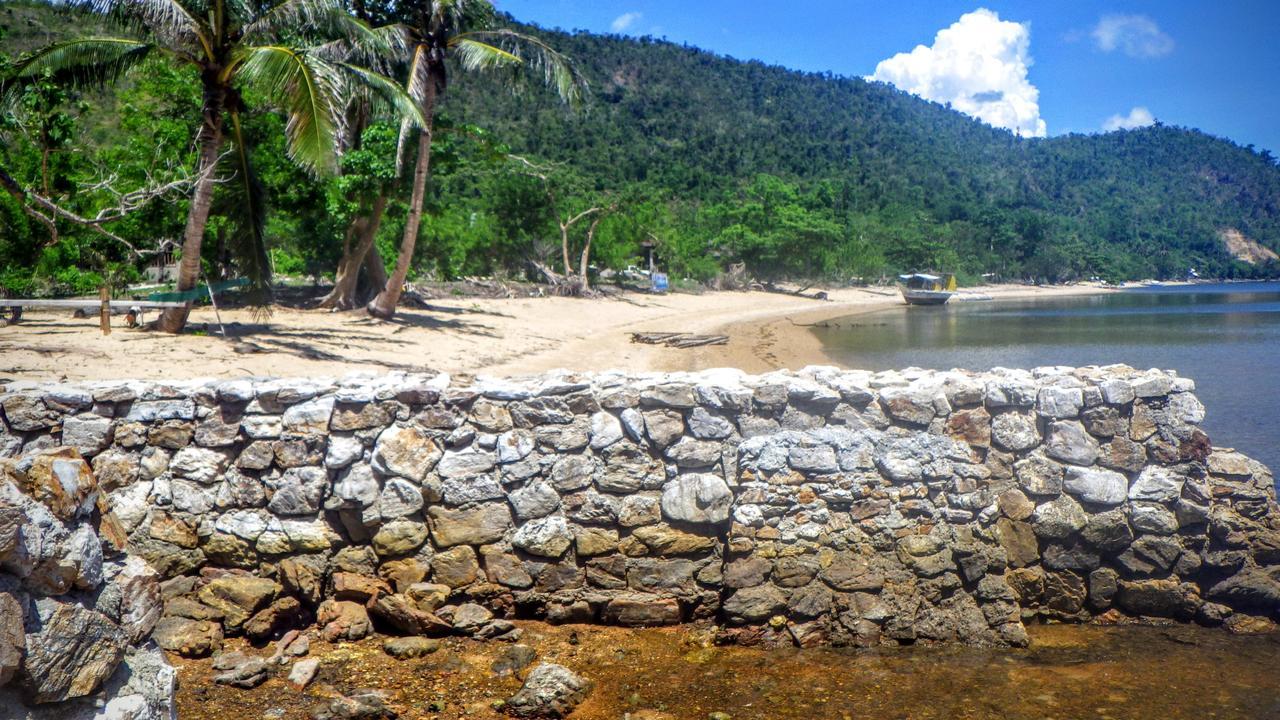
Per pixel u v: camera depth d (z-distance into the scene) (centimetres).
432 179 3366
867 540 704
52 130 2383
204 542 668
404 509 679
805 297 8400
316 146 1725
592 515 701
